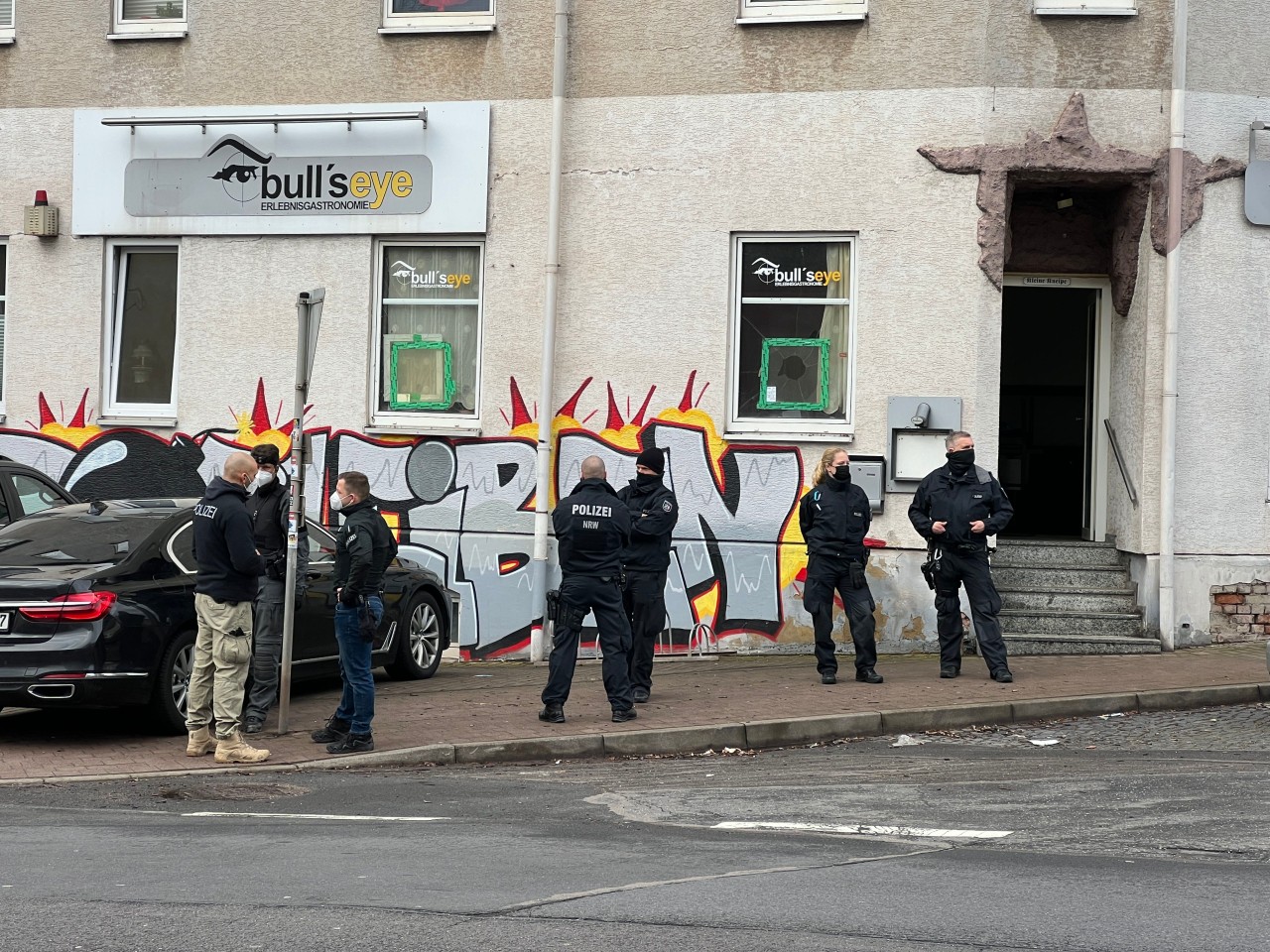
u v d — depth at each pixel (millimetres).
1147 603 13742
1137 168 13672
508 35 14719
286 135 15133
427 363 15117
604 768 9609
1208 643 13820
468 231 14766
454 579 14773
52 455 15656
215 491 9555
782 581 14203
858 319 14047
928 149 13867
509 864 6520
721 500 14312
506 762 9867
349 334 15086
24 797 8531
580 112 14594
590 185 14578
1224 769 9055
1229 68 13789
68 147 15617
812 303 14344
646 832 7348
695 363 14383
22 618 9656
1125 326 14266
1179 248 13633
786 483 14203
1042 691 11609
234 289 15312
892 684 12070
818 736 10578
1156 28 13703
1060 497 15789
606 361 14531
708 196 14367
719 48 14320
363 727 9734
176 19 15555
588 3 14570
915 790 8516
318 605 11672
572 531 10672
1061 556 14406
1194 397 13742
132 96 15477
